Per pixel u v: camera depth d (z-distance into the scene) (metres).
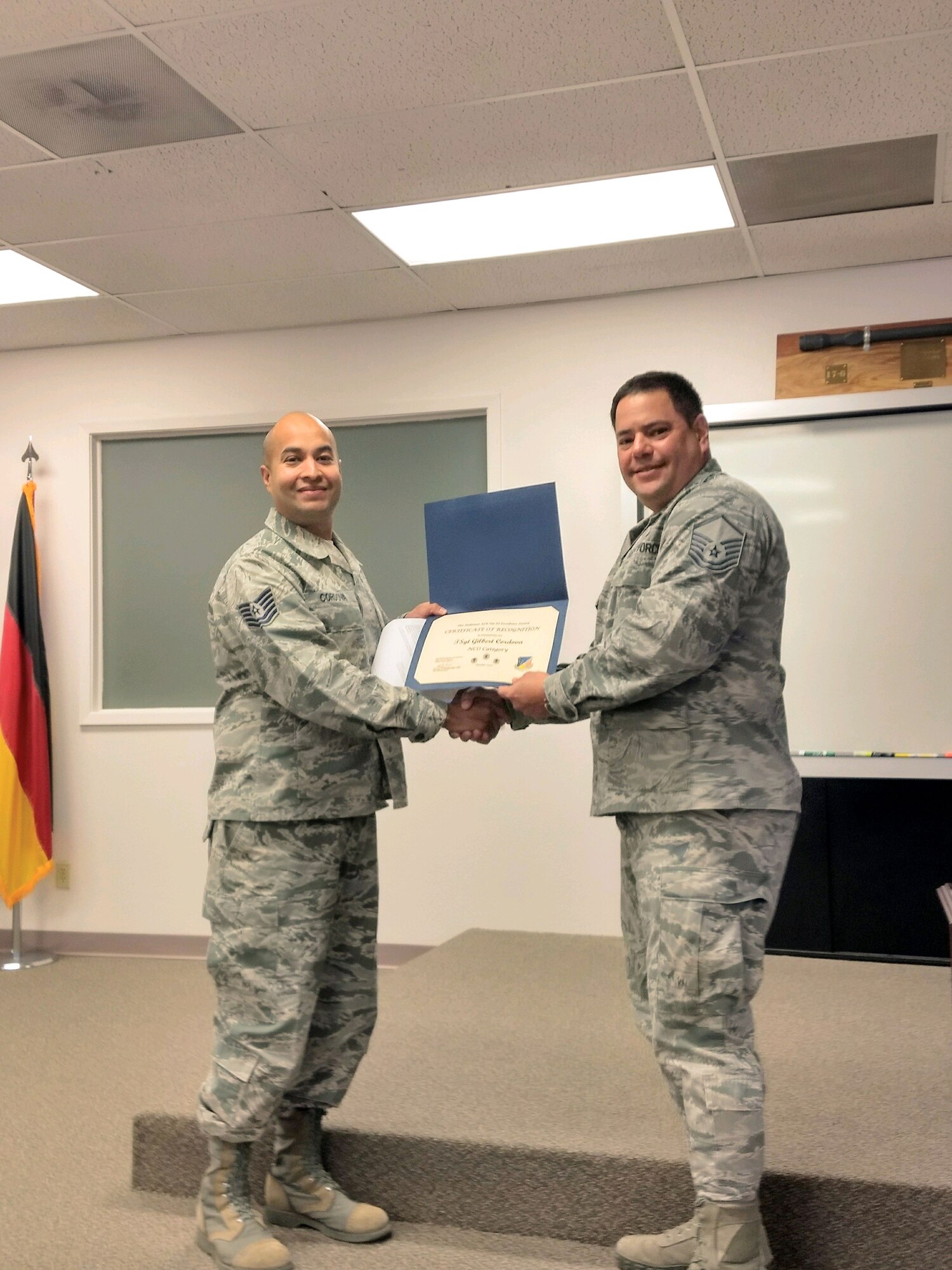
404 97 3.00
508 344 4.62
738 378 4.34
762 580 1.93
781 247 4.01
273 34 2.70
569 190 3.57
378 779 2.21
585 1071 2.70
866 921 4.04
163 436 5.05
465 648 2.14
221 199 3.61
